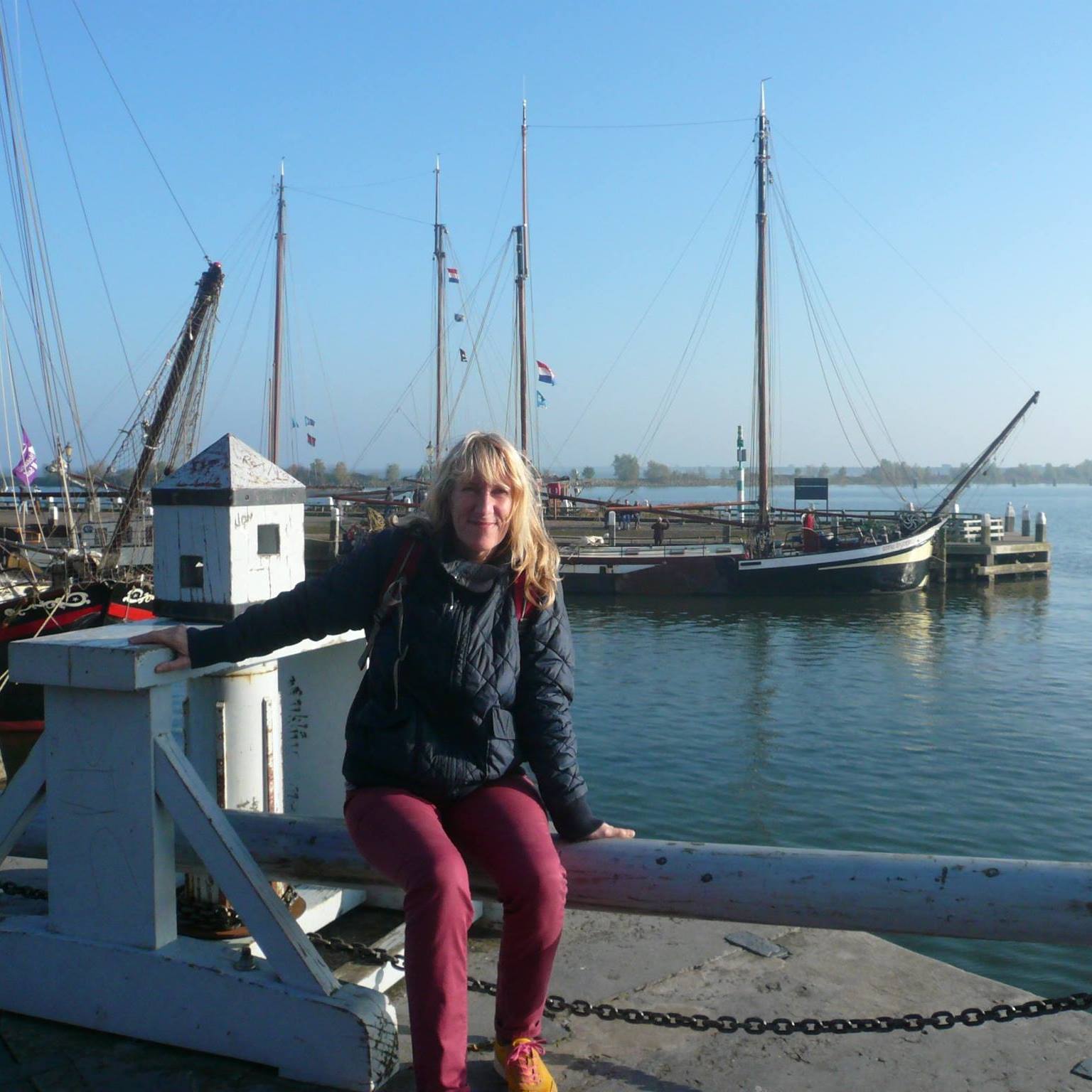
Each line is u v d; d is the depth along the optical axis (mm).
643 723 18266
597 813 13336
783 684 21844
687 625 30750
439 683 2432
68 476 20906
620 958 3418
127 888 2717
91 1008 2777
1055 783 14391
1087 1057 2832
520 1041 2518
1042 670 23188
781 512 41812
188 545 3064
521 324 46625
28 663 2678
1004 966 8102
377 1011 2547
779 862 2484
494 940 3523
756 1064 2779
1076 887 2309
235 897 2605
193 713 3213
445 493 2482
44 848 3109
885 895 2404
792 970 3344
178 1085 2541
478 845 2461
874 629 29734
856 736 17281
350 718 2559
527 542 2486
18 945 2850
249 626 2531
